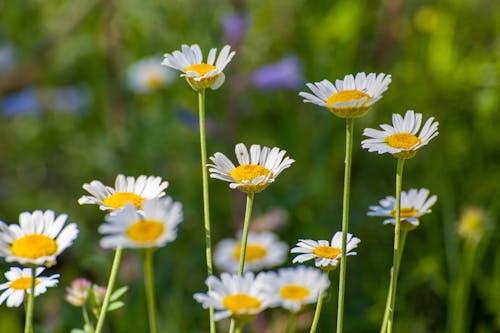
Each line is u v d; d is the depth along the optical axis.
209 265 0.81
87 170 1.71
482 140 1.51
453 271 1.25
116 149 1.60
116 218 0.75
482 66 1.60
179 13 1.72
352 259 1.33
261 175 0.80
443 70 1.60
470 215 1.15
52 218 0.79
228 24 1.59
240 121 1.70
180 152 1.60
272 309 1.20
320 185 1.48
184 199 1.47
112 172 1.60
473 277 1.25
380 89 0.80
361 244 1.36
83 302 0.86
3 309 1.20
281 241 1.38
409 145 0.80
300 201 1.40
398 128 0.81
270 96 1.72
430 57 1.63
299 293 0.78
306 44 1.73
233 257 1.05
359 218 1.38
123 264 1.26
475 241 1.15
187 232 1.44
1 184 1.75
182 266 1.34
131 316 1.20
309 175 1.53
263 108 1.71
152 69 1.71
